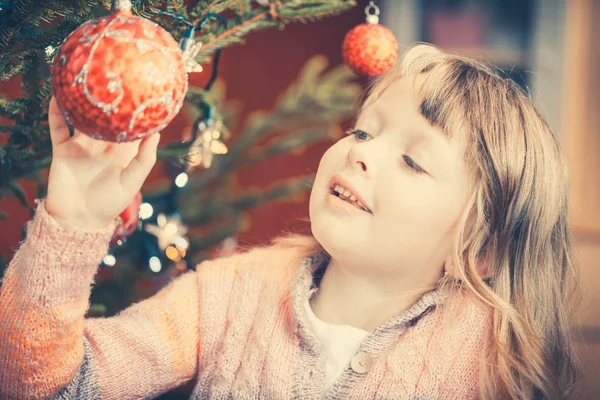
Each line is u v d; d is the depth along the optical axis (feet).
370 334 2.39
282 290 2.50
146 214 2.97
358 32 2.55
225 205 3.47
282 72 5.40
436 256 2.40
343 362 2.39
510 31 5.33
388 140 2.36
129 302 3.08
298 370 2.37
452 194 2.36
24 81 2.38
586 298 4.46
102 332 2.34
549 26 5.24
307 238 2.72
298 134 3.59
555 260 2.64
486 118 2.43
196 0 3.64
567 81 5.16
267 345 2.40
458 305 2.46
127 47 1.85
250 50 5.36
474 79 2.46
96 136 1.90
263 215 5.32
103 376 2.28
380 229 2.31
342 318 2.43
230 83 5.37
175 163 3.01
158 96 1.87
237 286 2.53
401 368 2.35
